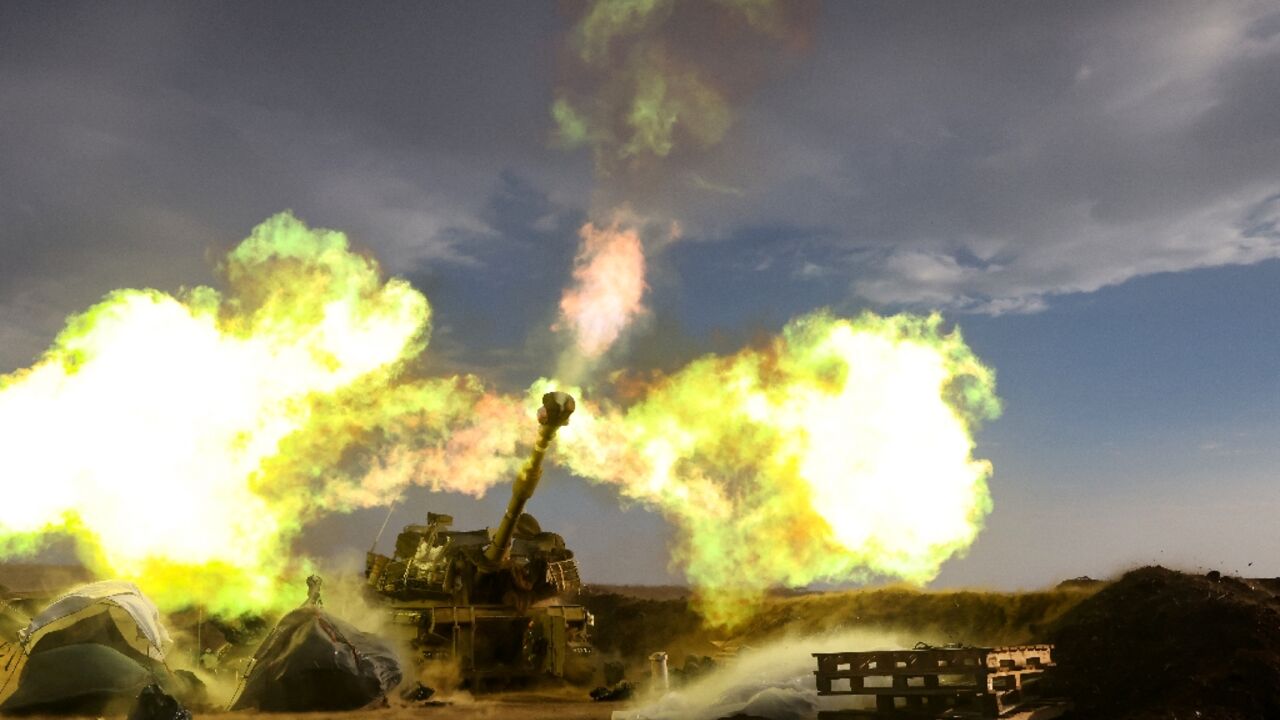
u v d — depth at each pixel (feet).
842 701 55.52
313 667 73.00
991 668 50.08
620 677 95.04
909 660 51.83
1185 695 51.34
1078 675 56.03
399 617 94.89
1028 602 78.38
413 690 81.82
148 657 75.00
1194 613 56.13
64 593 80.12
